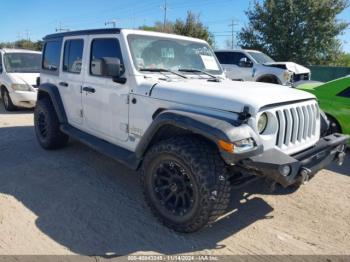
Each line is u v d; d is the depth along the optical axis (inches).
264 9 1053.2
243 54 512.4
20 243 121.2
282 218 145.2
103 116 174.1
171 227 130.6
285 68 478.3
